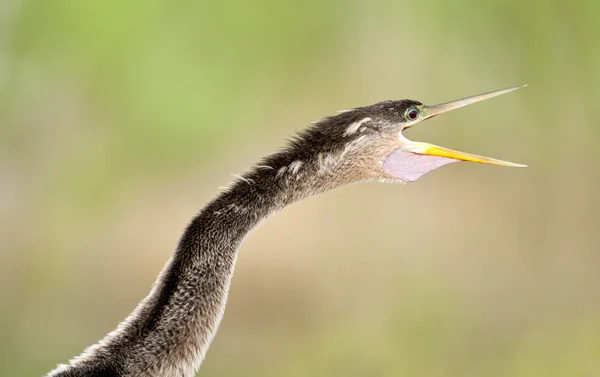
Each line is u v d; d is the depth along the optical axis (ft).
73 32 52.49
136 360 18.22
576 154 55.26
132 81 53.36
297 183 20.39
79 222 56.80
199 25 53.11
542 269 53.57
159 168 58.03
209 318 18.98
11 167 57.47
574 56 50.42
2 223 56.03
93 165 57.11
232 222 19.76
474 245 56.08
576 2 48.98
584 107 51.98
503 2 50.60
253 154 59.77
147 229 57.72
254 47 55.11
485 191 60.34
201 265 19.16
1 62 54.95
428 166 21.25
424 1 54.90
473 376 39.14
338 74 60.23
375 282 50.57
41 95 56.13
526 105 53.98
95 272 54.54
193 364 18.79
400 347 41.52
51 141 57.57
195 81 53.72
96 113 56.13
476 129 59.57
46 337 43.65
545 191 57.52
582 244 55.67
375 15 57.98
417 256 53.88
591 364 38.73
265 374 40.01
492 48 53.16
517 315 45.03
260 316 48.16
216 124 55.57
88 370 17.94
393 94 60.95
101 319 48.80
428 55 58.13
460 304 46.14
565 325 43.04
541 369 39.01
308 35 57.16
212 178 59.41
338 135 20.61
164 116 54.19
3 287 52.70
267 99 58.54
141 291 52.95
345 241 56.13
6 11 53.52
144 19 51.65
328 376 40.27
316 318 47.06
